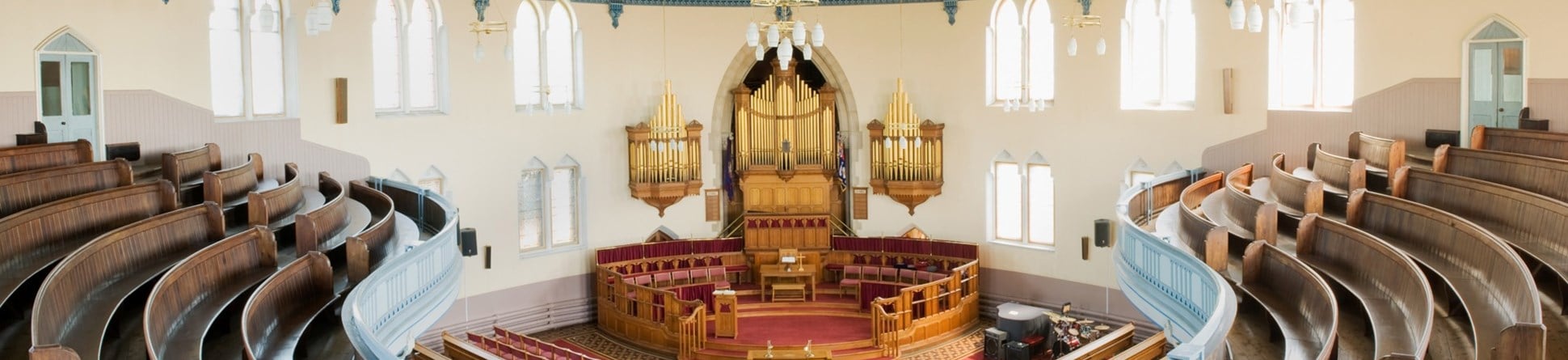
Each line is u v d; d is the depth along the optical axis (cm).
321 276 2244
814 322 3428
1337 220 2498
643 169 3675
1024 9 3531
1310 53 3119
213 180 2464
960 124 3662
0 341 1702
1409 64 2928
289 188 2717
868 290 3472
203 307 1972
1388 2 2950
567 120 3597
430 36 3378
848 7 3728
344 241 2538
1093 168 3459
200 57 2953
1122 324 3416
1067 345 3047
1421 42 2903
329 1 3138
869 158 3791
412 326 2291
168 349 1780
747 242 3759
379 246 2523
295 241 2566
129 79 2812
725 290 3284
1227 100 3184
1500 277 1764
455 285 2641
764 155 3791
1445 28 2859
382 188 3198
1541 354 1359
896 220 3803
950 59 3647
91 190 2378
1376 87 2988
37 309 1513
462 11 3381
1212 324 1691
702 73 3738
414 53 3341
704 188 3819
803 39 2327
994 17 3581
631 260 3662
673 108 3641
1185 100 3306
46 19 2652
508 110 3494
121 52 2795
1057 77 3494
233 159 3006
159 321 1758
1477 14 2803
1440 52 2873
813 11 3747
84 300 1814
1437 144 2873
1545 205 1948
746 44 3750
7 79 2589
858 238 3756
